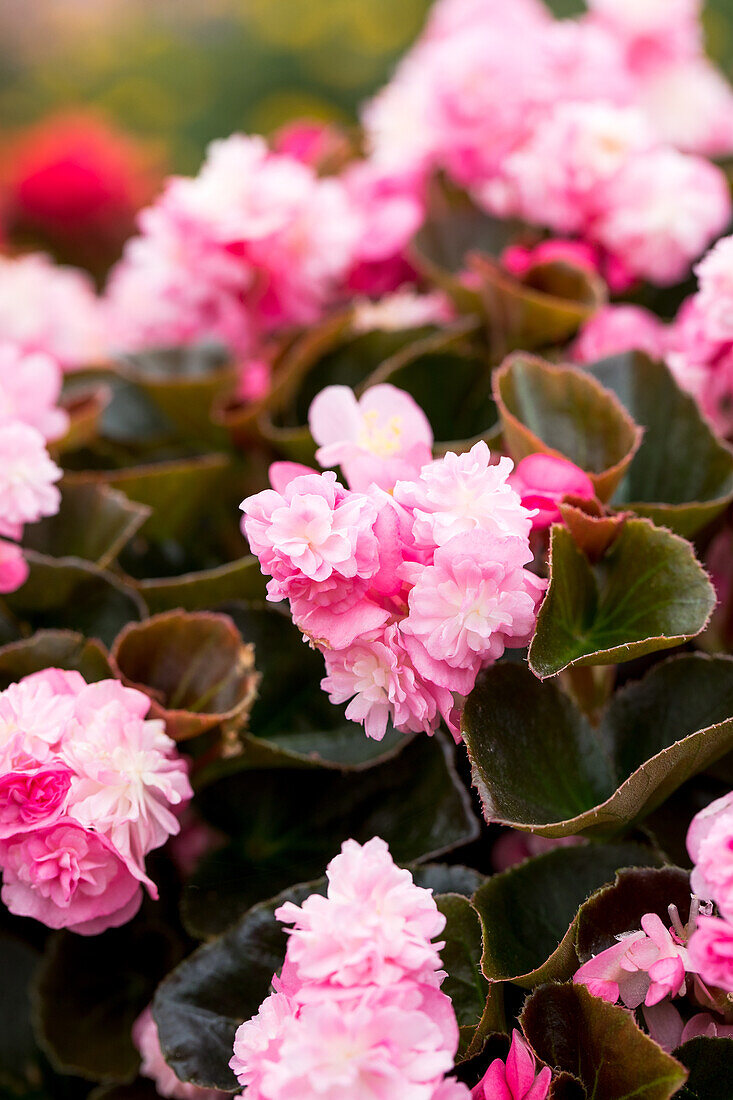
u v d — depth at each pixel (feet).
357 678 1.47
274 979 1.47
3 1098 1.86
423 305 2.23
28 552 1.77
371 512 1.45
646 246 2.08
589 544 1.56
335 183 2.43
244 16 5.61
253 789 1.72
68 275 2.90
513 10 2.67
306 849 1.69
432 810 1.67
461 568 1.44
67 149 3.67
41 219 3.65
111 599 1.78
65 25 5.90
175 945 1.73
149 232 2.15
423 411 1.99
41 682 1.57
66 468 2.03
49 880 1.53
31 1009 1.89
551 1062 1.49
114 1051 1.70
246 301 2.15
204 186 2.09
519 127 2.23
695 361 1.80
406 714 1.47
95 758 1.53
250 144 2.12
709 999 1.47
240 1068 1.44
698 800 1.65
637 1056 1.43
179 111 5.28
